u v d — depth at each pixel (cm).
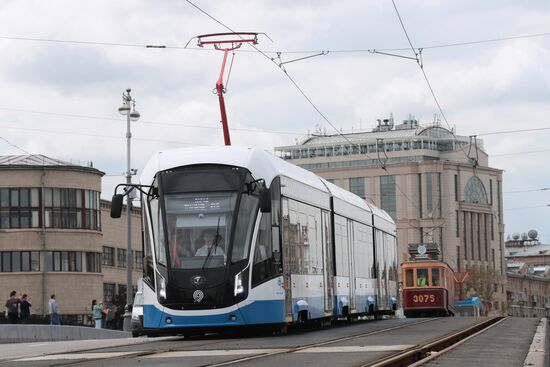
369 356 2116
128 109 6162
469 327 3728
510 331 3469
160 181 3147
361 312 4625
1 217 8631
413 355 2116
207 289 3031
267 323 3098
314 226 3750
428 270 7631
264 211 3088
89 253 8900
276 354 2230
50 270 8656
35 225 8650
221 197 3102
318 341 2802
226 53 4181
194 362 2023
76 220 8819
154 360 2125
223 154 3162
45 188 8688
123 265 10475
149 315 3092
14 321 5453
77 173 8819
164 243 3088
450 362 1988
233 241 3061
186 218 3094
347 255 4359
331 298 3981
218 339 3048
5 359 2375
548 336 3144
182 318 3038
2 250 8588
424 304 7588
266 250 3138
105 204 10056
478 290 17388
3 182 8631
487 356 2164
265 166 3216
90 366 1981
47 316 6975
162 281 3066
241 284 3042
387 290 5478
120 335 5497
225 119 4016
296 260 3431
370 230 5034
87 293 8838
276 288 3161
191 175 3136
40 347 3098
